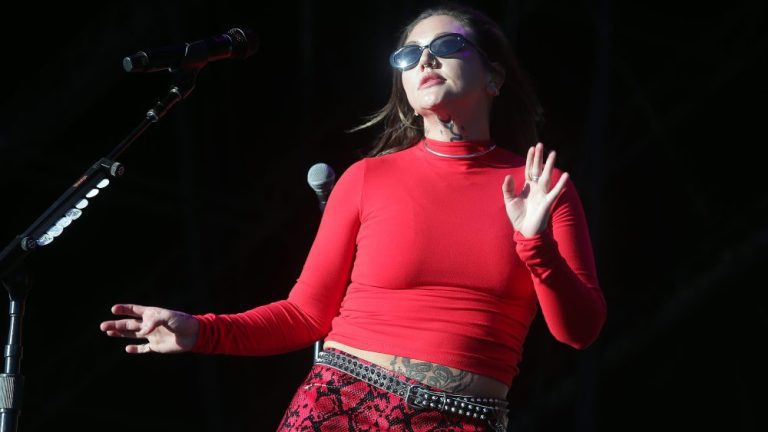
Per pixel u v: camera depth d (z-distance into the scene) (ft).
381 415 12.36
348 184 13.96
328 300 13.83
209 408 43.83
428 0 39.99
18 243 12.67
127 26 40.04
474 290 12.72
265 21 43.34
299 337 13.75
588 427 42.06
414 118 15.67
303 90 43.45
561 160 44.29
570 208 13.34
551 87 44.42
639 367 45.01
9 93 41.47
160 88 42.91
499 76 14.85
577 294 12.14
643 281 45.32
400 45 15.08
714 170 45.21
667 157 45.27
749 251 43.62
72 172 43.04
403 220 13.12
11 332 12.87
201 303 43.37
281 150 44.34
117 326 12.48
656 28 44.37
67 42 41.45
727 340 44.21
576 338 12.44
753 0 43.06
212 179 43.75
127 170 44.19
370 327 12.80
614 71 44.96
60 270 44.55
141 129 13.50
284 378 45.27
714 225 44.96
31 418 43.55
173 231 45.37
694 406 44.57
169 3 39.99
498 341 12.71
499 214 13.06
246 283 44.50
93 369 44.50
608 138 45.09
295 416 12.84
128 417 44.78
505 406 12.87
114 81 40.98
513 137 15.64
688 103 44.83
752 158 44.78
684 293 44.50
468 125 13.99
